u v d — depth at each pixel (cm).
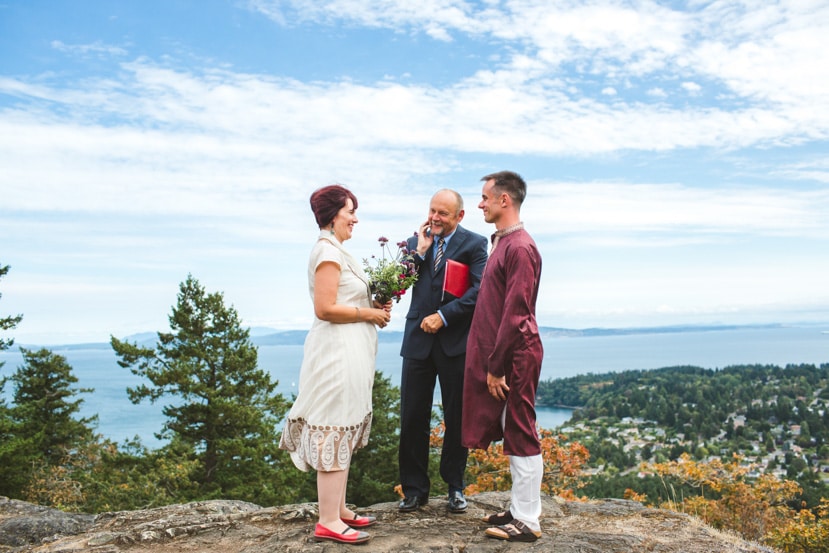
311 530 371
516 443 348
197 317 1900
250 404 1964
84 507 1705
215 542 371
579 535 364
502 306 358
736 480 1499
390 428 2330
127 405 16850
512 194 359
